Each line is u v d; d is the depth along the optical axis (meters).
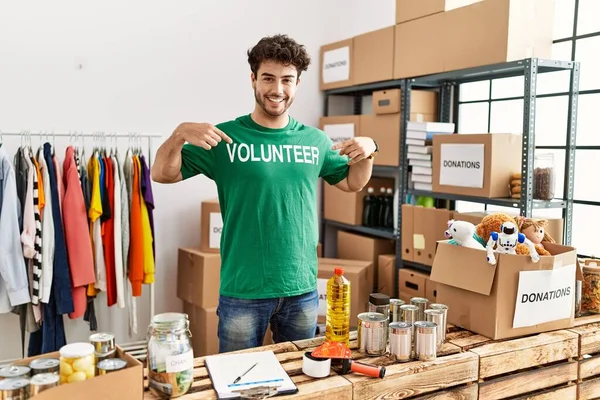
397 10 3.29
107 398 1.23
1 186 2.78
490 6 2.67
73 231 2.92
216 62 3.69
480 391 1.65
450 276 1.91
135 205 3.08
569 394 1.83
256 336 2.02
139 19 3.43
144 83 3.48
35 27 3.16
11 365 1.29
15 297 2.78
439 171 2.97
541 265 1.80
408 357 1.61
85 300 3.02
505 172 2.69
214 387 1.44
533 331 1.84
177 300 3.70
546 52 2.72
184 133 1.72
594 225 2.77
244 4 3.73
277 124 2.02
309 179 2.04
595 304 2.07
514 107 3.11
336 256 4.18
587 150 2.78
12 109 3.14
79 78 3.29
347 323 1.76
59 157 3.27
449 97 3.36
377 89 3.89
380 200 3.70
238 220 1.98
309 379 1.50
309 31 3.96
